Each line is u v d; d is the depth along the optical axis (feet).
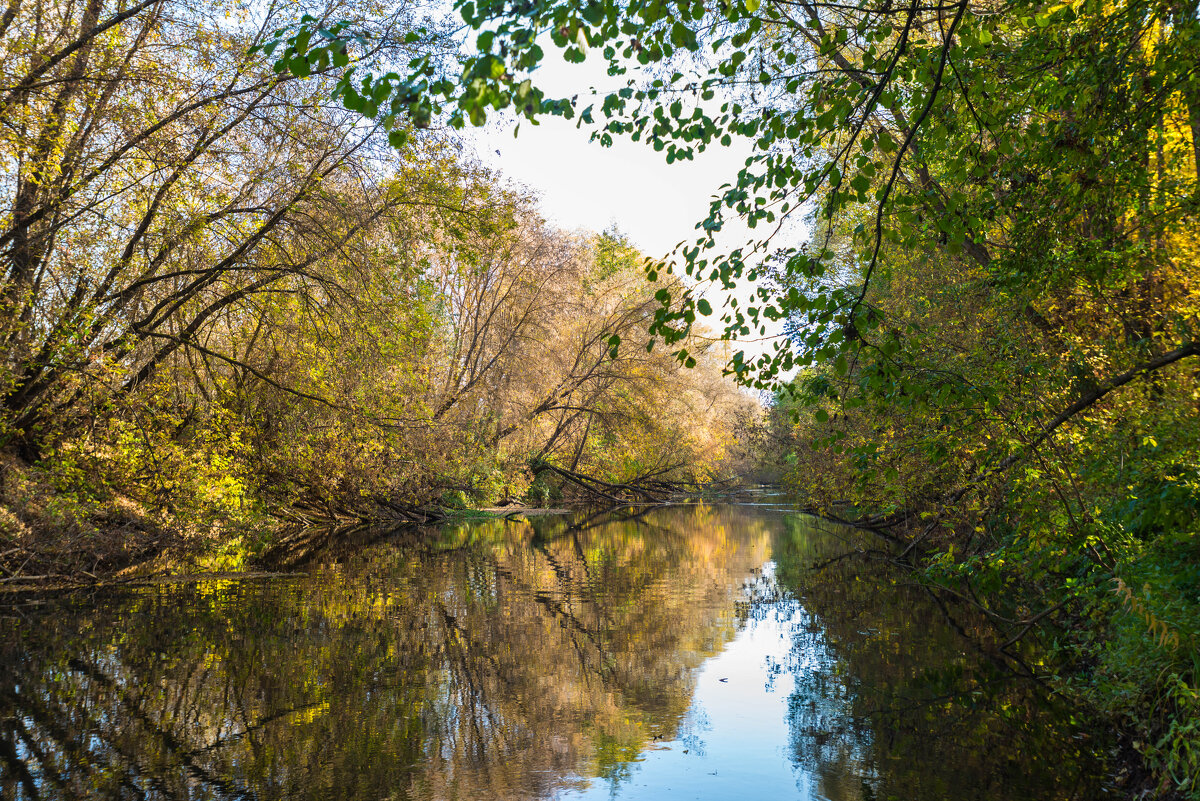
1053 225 22.72
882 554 60.34
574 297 114.21
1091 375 26.89
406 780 18.35
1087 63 20.02
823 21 22.29
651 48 16.49
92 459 49.88
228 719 22.34
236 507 55.52
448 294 104.99
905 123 19.44
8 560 42.06
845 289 16.39
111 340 49.98
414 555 61.98
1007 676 26.40
